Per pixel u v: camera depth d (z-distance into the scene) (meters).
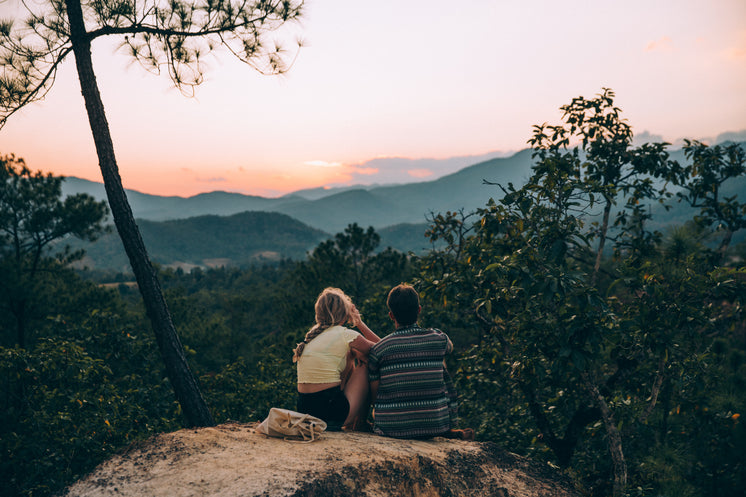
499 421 9.18
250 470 2.47
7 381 8.24
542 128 8.12
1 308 13.45
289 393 11.66
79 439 7.07
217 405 12.45
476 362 8.30
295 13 6.50
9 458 7.04
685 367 5.35
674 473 6.27
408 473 2.77
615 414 5.40
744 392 7.51
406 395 3.44
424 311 8.82
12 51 6.23
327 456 2.75
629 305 5.48
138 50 6.69
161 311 7.60
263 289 56.72
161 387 9.68
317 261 17.41
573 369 5.30
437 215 8.13
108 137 7.36
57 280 15.56
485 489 3.08
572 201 5.24
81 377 8.06
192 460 2.60
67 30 6.70
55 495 2.28
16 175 14.02
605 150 7.83
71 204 14.66
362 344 3.54
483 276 5.45
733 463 7.38
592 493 5.91
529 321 5.55
